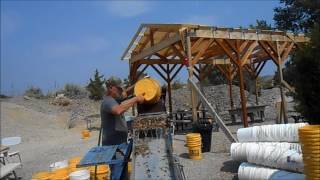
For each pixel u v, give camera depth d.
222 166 8.48
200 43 12.88
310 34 6.49
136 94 5.30
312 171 4.52
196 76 20.69
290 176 5.63
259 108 18.41
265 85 31.67
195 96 11.77
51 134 22.30
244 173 6.59
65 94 35.31
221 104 24.45
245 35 13.23
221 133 14.14
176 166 4.87
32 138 20.95
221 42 12.91
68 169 6.75
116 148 5.43
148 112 5.30
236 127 16.33
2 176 8.05
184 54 12.63
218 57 20.30
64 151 14.27
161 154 4.91
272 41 14.16
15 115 26.19
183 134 15.02
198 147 9.61
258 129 7.12
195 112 11.70
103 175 6.24
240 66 13.17
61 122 26.70
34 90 38.12
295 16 25.56
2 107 27.45
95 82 34.06
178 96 27.42
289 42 14.72
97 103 32.56
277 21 26.44
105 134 5.76
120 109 5.39
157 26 13.99
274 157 6.09
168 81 19.25
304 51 6.30
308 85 6.22
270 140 6.86
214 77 33.81
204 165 8.80
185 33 12.29
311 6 24.28
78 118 27.59
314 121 6.25
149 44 16.45
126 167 5.41
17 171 10.91
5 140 12.46
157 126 5.05
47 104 31.83
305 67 6.27
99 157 5.13
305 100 6.32
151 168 4.84
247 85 26.58
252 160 6.62
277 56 14.38
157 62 18.09
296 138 6.35
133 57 17.02
